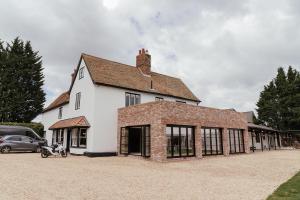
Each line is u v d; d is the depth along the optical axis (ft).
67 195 24.08
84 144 72.18
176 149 59.16
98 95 70.95
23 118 131.85
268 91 163.53
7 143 73.26
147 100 82.17
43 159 57.47
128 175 36.88
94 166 46.55
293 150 104.99
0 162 47.93
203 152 67.41
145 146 61.05
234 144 77.97
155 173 39.32
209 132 70.33
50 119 111.96
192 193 25.80
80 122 70.79
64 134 86.69
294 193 24.41
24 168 41.06
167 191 26.71
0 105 123.85
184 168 45.62
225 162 54.95
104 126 70.74
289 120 146.72
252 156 70.33
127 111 68.80
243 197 23.97
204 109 67.77
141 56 93.76
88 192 25.50
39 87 140.46
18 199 22.13
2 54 132.46
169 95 87.45
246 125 84.12
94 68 76.07
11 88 128.47
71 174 36.55
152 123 58.13
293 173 39.93
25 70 133.59
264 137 129.18
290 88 150.71
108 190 26.66
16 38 139.85
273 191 26.23
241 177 36.06
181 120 60.54
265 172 41.01
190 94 98.78
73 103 85.05
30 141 77.66
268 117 157.38
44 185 28.35
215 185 30.01
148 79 89.81
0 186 27.12
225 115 74.90
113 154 70.95
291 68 160.25
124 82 78.02
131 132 70.03
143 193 25.62
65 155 66.18
